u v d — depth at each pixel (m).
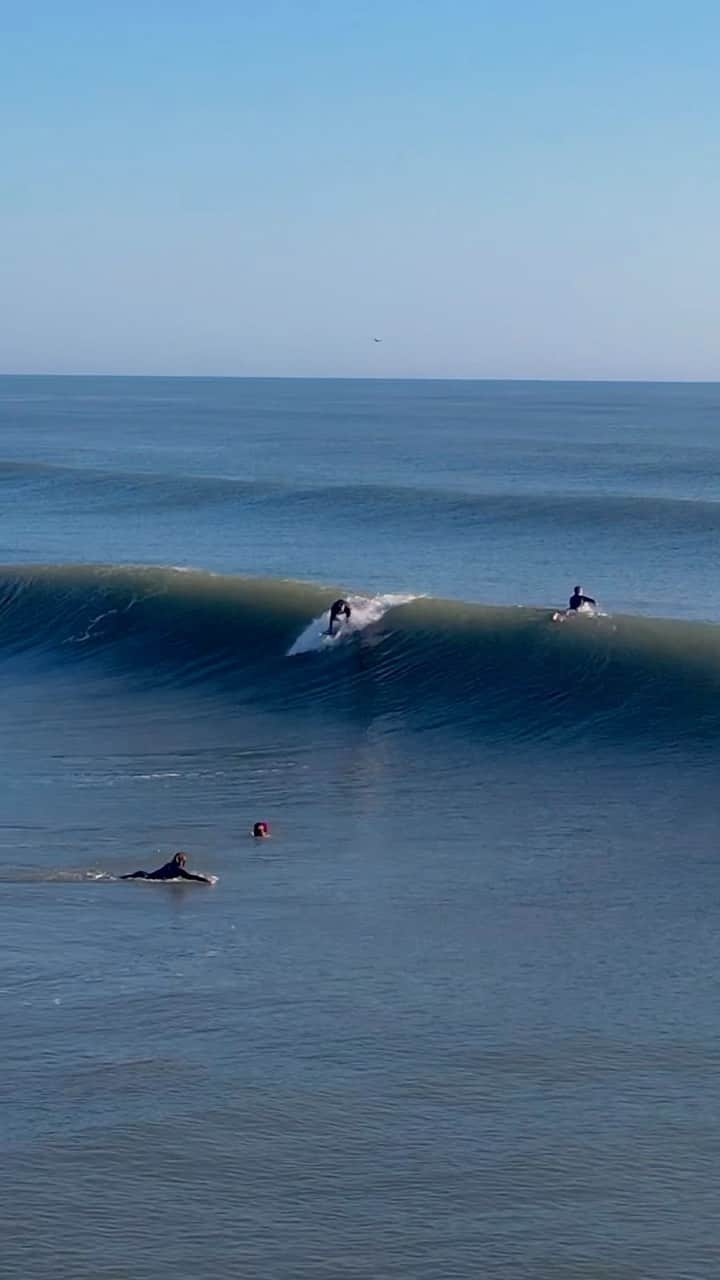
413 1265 10.88
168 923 17.30
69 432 134.38
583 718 26.06
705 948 16.33
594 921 17.19
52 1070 13.69
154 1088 13.34
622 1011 14.78
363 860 19.56
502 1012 14.79
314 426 148.12
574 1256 10.95
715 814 21.19
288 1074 13.57
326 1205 11.56
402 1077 13.52
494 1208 11.55
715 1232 11.20
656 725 25.38
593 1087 13.30
